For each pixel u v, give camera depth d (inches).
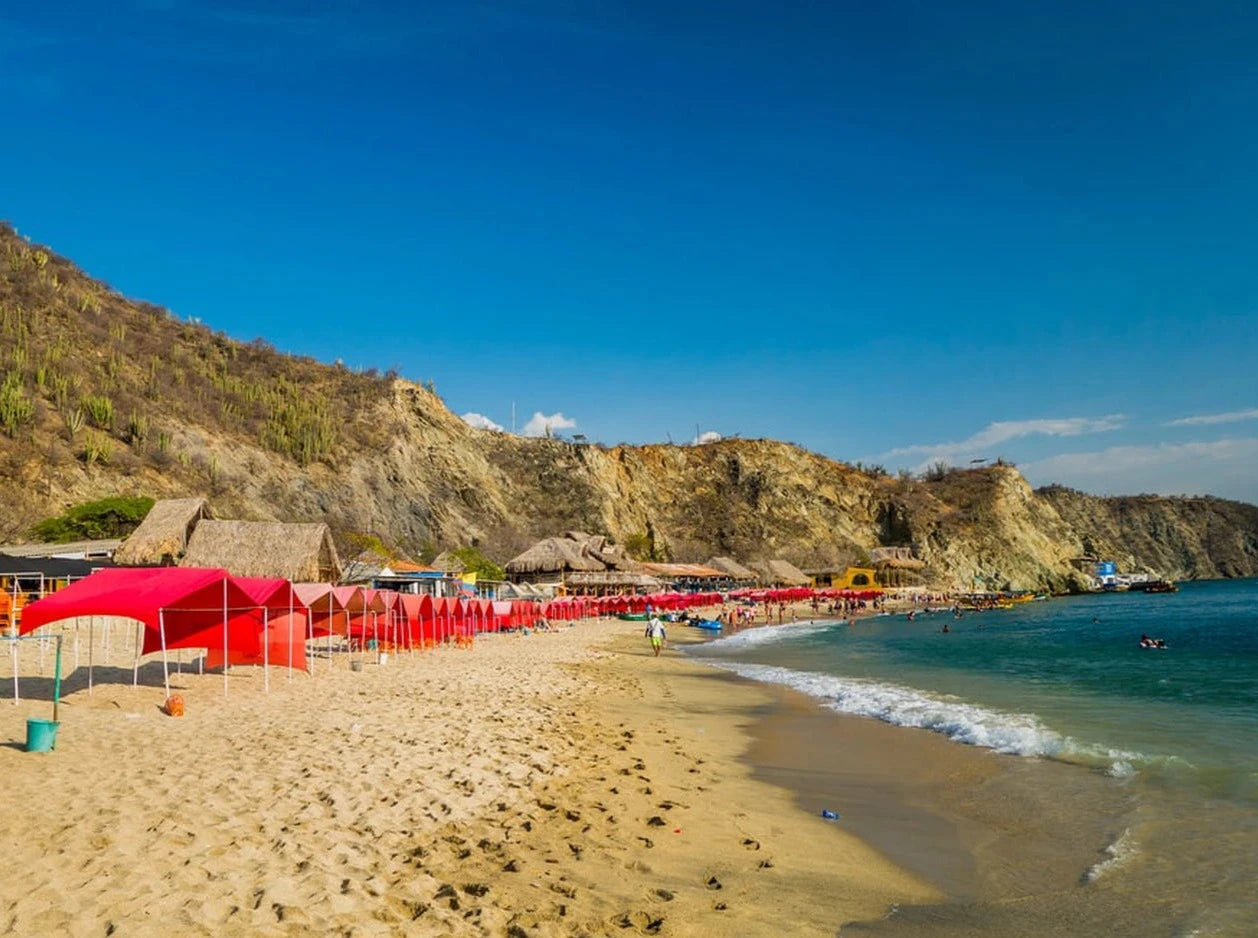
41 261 3415.4
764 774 541.6
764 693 972.6
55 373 2728.8
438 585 2187.5
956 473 6692.9
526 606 2046.0
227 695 732.7
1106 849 371.2
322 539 1788.9
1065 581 5762.8
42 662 855.7
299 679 873.5
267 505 2908.5
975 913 301.3
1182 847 368.8
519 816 386.9
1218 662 1298.0
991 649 1704.0
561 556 3110.2
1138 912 298.7
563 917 271.3
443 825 363.9
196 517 1791.3
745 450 5915.4
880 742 648.4
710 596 3533.5
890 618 3275.1
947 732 680.4
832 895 315.9
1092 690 965.8
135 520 2081.7
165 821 336.5
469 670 1049.5
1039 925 289.1
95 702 655.1
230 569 1672.0
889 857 368.8
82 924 233.6
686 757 577.6
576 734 624.4
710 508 5482.3
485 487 4055.1
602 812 404.2
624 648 1711.4
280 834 331.0
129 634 1225.4
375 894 275.1
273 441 3245.6
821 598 4227.4
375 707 688.4
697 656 1581.0
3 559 1334.9
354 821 357.4
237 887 269.1
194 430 2987.2
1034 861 359.9
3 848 296.8
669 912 285.0
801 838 392.2
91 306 3395.7
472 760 491.8
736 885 319.9
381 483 3457.2
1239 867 339.9
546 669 1136.8
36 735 461.7
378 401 3964.1
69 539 1969.7
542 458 4751.5
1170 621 2549.2
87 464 2434.8
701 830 390.6
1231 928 281.7
